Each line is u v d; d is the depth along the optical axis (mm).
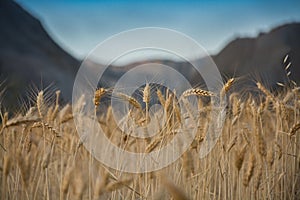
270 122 5730
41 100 4266
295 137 5090
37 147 4695
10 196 4004
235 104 4949
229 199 4445
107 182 2918
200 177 4246
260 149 3967
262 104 4914
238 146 4566
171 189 2463
